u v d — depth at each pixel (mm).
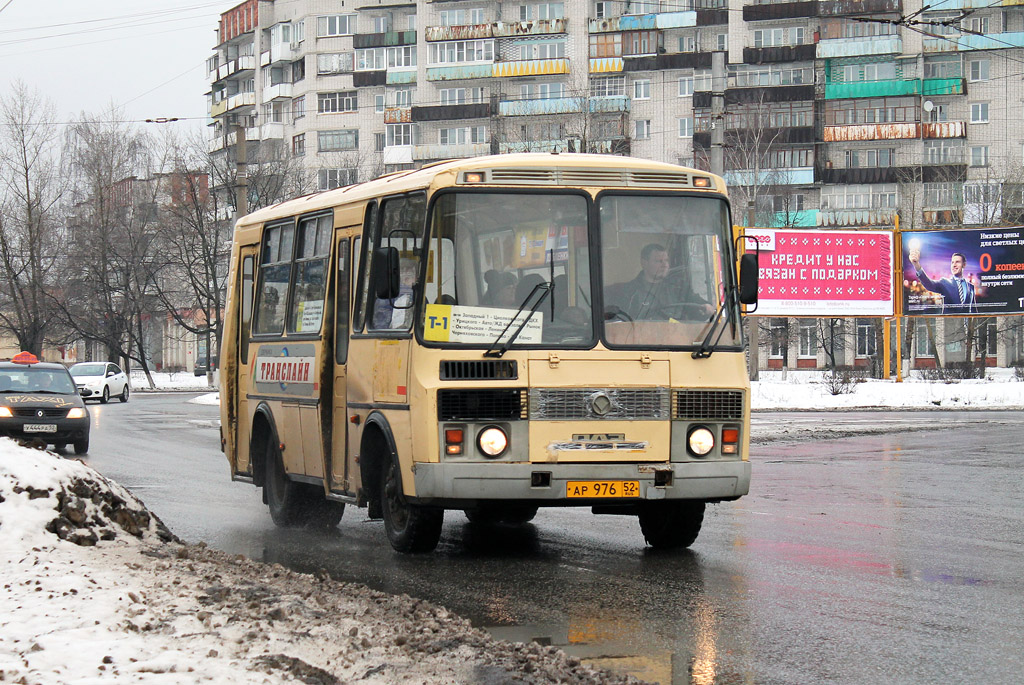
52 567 8422
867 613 7887
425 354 9750
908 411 37656
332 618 7199
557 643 7059
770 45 83625
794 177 80875
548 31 86938
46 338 75062
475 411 9648
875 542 11148
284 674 5797
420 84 90688
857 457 20922
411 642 6652
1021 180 69562
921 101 80250
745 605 8172
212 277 65438
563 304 9914
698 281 10250
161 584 8055
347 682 5836
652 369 9891
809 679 6242
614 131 79312
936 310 44688
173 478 17641
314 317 12125
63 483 9891
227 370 14742
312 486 12680
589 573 9516
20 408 22031
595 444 9742
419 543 10500
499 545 11141
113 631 6594
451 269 9852
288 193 66625
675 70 85500
